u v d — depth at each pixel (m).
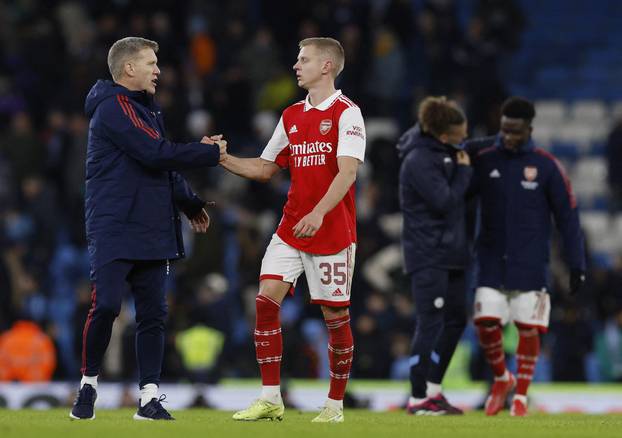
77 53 74.06
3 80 74.94
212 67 77.50
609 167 74.69
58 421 24.62
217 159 25.88
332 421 25.59
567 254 32.91
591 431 23.30
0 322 58.28
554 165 32.88
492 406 33.34
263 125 72.19
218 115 73.81
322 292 25.50
